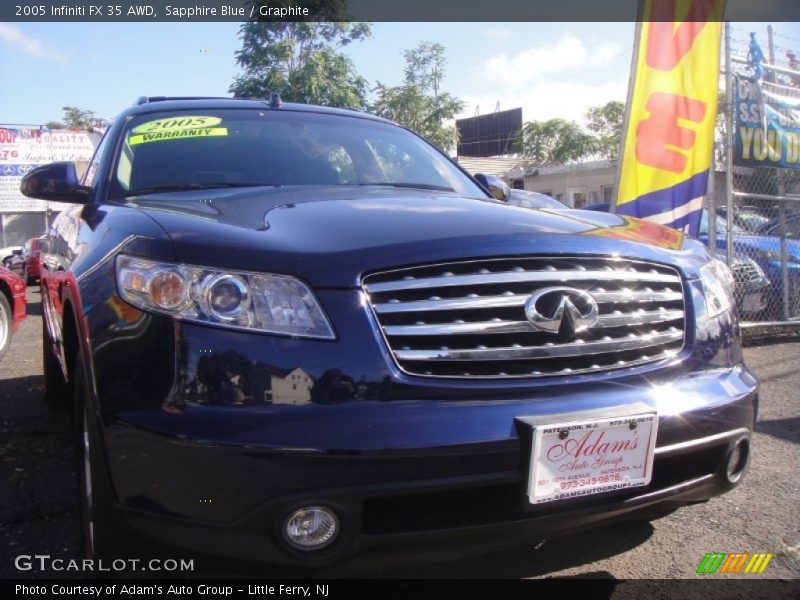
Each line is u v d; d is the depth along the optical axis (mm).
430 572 2738
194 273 2049
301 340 1992
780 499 3443
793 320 7910
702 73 6492
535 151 32625
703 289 2631
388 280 2102
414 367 2057
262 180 3281
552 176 31250
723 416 2400
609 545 2977
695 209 6574
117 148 3402
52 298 3828
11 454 3895
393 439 1927
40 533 2947
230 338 1978
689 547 2965
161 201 2814
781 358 6766
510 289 2203
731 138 7156
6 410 4805
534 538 2152
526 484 2039
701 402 2359
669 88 6379
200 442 1883
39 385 5559
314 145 3648
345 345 2002
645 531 3111
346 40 18828
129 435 1953
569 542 3002
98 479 2070
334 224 2340
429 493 1972
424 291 2117
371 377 1990
